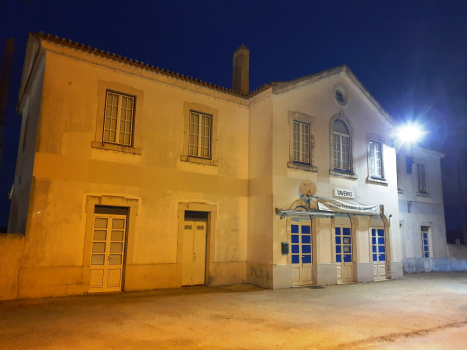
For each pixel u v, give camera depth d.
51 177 8.57
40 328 5.82
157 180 10.23
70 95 9.04
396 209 14.55
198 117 11.51
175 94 10.95
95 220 9.33
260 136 11.87
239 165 12.12
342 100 13.77
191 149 11.23
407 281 13.41
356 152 13.59
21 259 8.05
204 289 10.43
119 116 9.88
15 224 10.52
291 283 11.05
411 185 17.89
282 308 8.08
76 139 9.02
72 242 8.72
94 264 9.20
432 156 19.34
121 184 9.59
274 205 11.00
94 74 9.48
